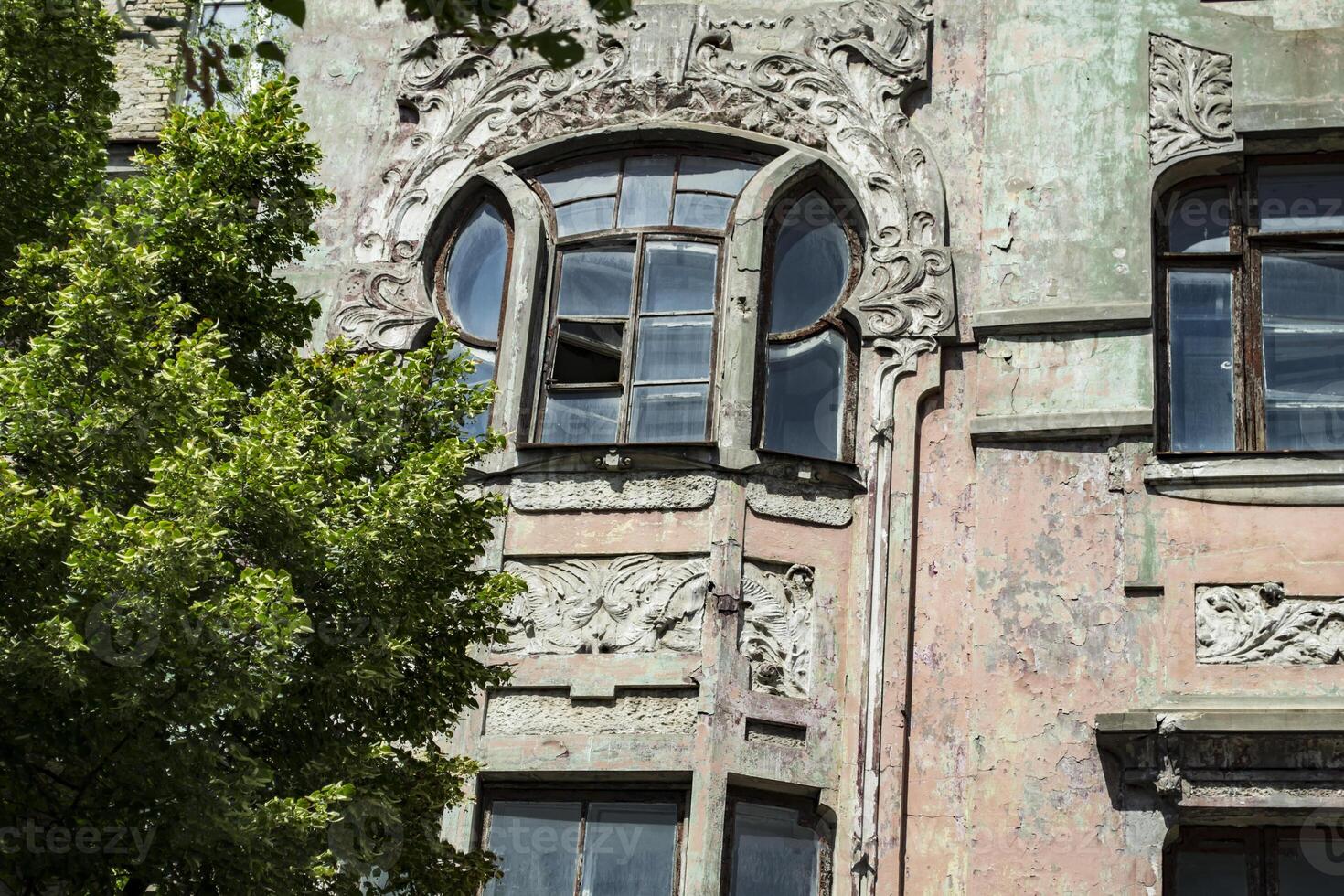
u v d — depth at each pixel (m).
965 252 16.19
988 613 14.74
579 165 17.05
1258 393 15.60
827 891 14.27
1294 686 14.11
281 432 11.44
